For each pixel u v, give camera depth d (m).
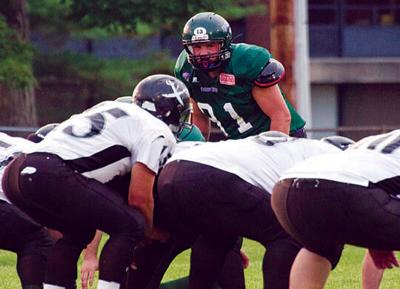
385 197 14.30
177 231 17.17
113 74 56.22
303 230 14.60
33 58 49.25
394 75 73.19
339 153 14.76
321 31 75.69
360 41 76.44
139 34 53.81
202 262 16.31
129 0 45.25
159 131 16.19
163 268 17.56
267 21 68.81
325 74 72.31
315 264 14.74
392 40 77.75
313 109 73.88
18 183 16.14
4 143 18.00
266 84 19.28
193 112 20.39
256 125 19.80
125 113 16.33
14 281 23.38
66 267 16.66
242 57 19.30
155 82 17.06
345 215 14.27
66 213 16.03
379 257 16.03
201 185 15.55
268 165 15.60
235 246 17.05
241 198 15.42
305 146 15.87
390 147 14.54
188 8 45.31
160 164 16.23
